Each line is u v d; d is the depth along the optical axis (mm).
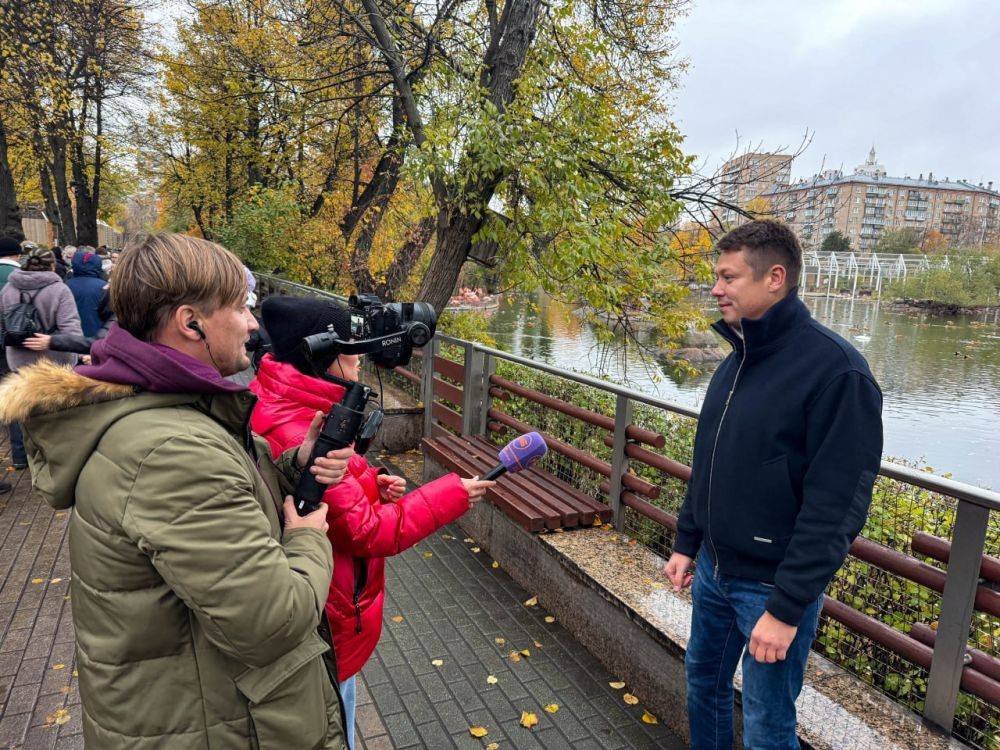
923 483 2045
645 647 2750
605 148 7754
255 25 13984
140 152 21078
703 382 13914
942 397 20734
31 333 4574
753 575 1799
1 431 6363
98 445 1036
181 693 1070
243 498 1053
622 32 8516
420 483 5535
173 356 1064
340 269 13281
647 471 3686
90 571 1043
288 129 12797
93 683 1070
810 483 1615
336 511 1501
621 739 2576
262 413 1604
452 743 2535
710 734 2105
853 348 1640
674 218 7633
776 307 1713
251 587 1008
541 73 7113
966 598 1977
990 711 2074
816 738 2016
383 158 12250
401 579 3865
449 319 10578
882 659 2420
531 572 3660
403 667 3012
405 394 6883
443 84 8102
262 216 13430
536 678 2943
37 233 24562
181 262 1112
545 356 17266
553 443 4117
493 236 7215
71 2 14109
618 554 3293
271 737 1122
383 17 8367
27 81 13453
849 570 2549
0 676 2855
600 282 7867
